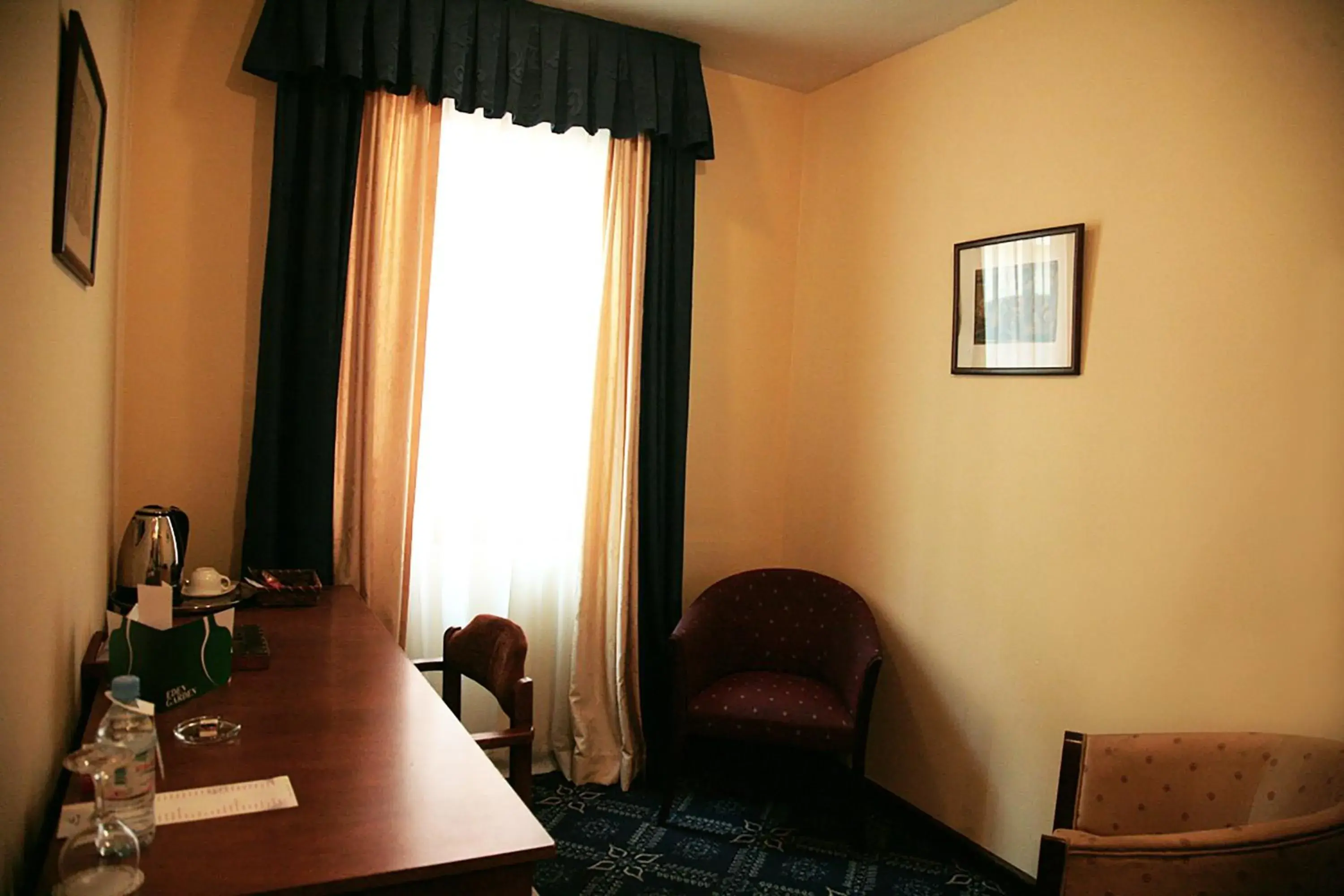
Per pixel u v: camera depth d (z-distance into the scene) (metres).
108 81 2.12
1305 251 2.14
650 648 3.45
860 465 3.49
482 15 3.02
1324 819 1.79
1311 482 2.12
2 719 1.14
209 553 2.87
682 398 3.48
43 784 1.47
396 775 1.55
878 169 3.45
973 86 3.05
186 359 2.82
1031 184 2.83
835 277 3.65
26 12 1.13
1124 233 2.55
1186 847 1.78
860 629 3.20
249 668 2.05
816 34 3.24
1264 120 2.23
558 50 3.14
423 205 2.98
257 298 2.89
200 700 1.86
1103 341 2.60
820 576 3.46
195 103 2.80
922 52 3.26
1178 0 2.42
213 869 1.23
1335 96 2.09
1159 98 2.47
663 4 3.07
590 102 3.22
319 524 2.83
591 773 3.36
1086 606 2.63
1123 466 2.54
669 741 3.28
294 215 2.83
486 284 3.17
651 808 3.22
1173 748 2.16
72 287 1.66
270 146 2.88
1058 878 1.81
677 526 3.49
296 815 1.39
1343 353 2.07
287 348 2.83
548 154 3.25
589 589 3.35
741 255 3.73
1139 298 2.51
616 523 3.36
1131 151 2.54
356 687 1.97
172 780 1.49
